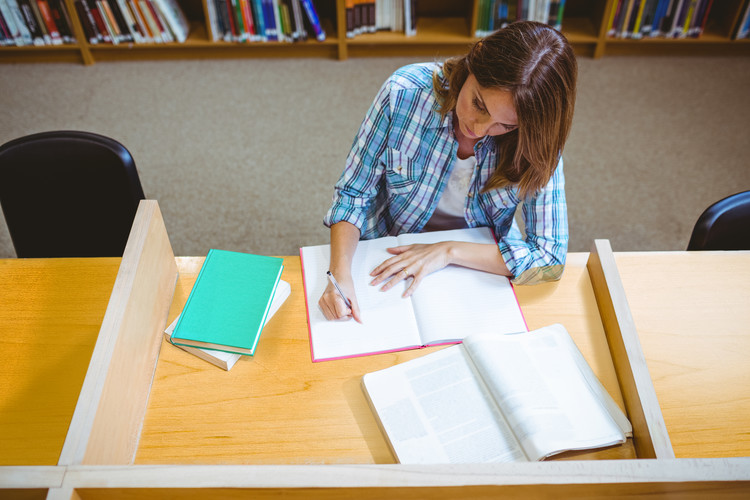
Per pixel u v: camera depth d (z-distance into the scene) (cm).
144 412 109
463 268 135
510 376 111
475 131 119
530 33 107
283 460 104
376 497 80
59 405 111
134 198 154
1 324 122
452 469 78
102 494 80
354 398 113
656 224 256
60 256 165
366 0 311
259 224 253
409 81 130
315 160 279
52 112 296
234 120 296
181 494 80
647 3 313
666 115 304
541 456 100
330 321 124
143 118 296
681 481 78
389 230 166
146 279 112
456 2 333
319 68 328
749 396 115
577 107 307
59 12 307
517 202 143
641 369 108
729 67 333
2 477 79
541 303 130
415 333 122
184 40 321
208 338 115
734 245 149
